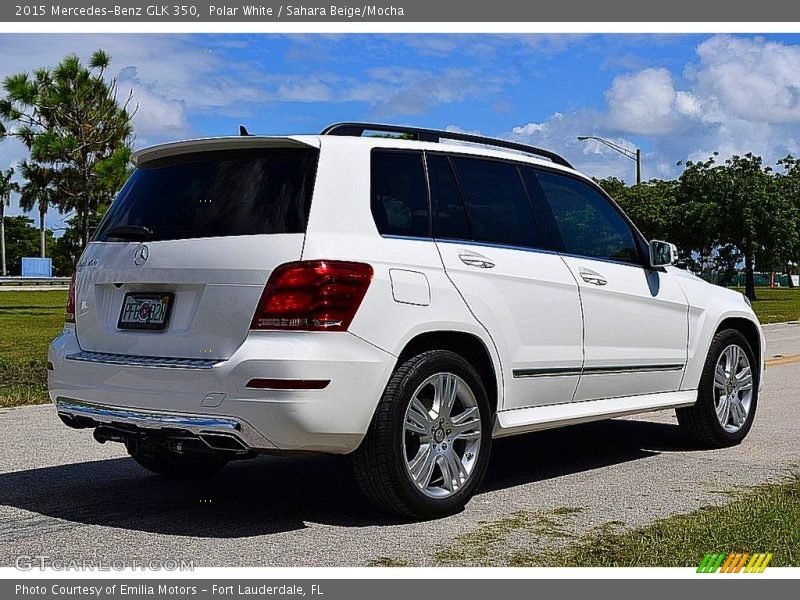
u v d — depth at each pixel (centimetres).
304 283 470
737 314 748
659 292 680
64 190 2775
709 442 730
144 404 492
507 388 562
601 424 851
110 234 542
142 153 543
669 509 536
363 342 480
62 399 542
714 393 728
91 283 539
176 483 612
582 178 664
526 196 607
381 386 488
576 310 607
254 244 482
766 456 699
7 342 1717
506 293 561
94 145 2755
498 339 553
